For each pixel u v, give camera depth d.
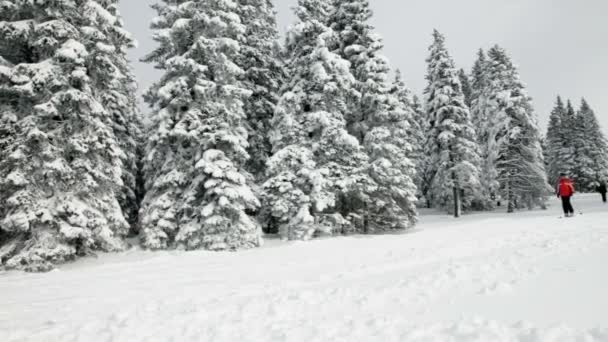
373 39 20.64
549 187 30.52
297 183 16.86
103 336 4.82
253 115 19.64
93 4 13.81
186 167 15.76
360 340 4.11
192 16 15.93
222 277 8.66
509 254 7.96
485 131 33.53
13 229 12.27
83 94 13.16
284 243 15.67
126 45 15.77
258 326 4.81
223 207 14.61
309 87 18.34
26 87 12.30
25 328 5.32
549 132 53.69
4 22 12.77
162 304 6.23
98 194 14.09
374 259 9.67
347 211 19.27
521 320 4.23
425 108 32.12
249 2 20.20
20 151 12.13
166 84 15.33
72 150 13.48
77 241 13.53
